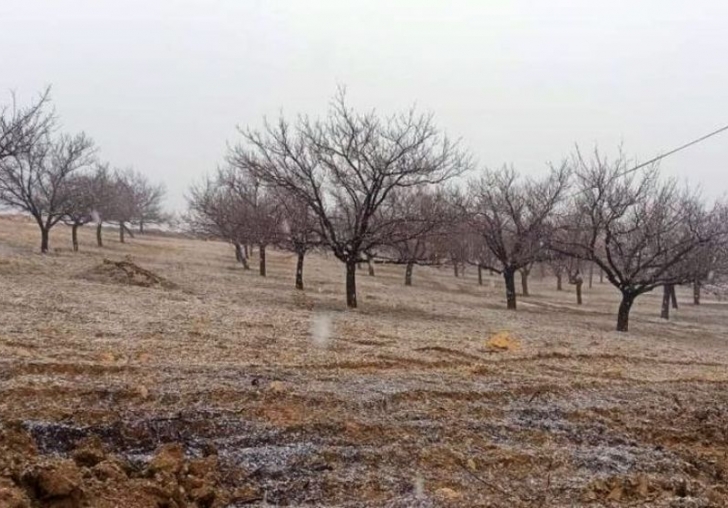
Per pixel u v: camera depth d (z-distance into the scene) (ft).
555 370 38.27
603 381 35.32
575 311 106.52
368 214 72.79
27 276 68.74
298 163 74.28
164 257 136.56
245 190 148.66
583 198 105.09
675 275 82.48
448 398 28.07
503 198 121.80
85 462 17.49
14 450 16.88
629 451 23.57
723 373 44.42
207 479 17.66
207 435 21.03
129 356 31.07
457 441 22.68
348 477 18.80
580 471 21.08
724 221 84.28
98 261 100.58
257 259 155.12
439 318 69.05
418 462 20.43
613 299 152.87
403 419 24.32
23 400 22.08
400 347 42.06
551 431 24.98
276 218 91.76
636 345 58.80
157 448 19.53
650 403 30.58
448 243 105.40
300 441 21.24
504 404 28.22
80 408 21.72
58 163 120.98
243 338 39.88
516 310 94.22
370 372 32.17
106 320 42.47
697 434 26.21
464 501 17.79
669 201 92.17
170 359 31.19
